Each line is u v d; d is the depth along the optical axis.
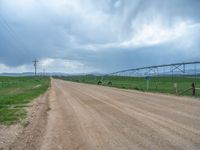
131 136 9.37
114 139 9.02
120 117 13.87
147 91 36.44
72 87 54.41
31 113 16.69
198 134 9.42
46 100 26.30
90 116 14.64
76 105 20.73
